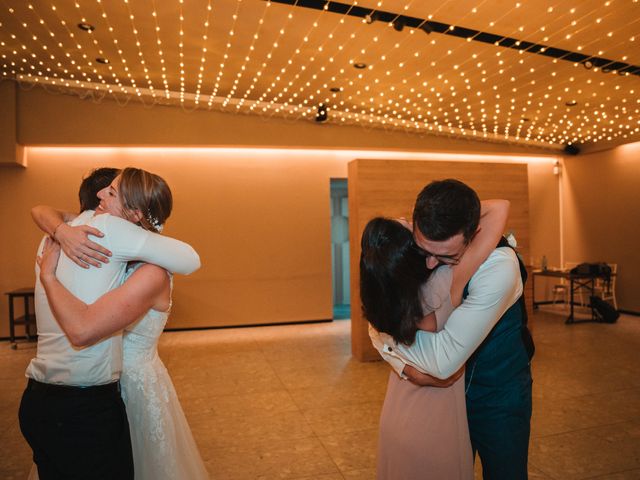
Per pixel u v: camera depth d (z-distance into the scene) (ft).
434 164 17.52
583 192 29.30
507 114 23.36
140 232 4.26
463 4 12.66
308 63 16.90
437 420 4.28
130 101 21.26
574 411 11.50
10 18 13.56
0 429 10.68
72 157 22.03
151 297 4.19
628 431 10.28
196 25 13.93
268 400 12.69
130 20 13.65
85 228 4.10
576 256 29.73
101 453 4.13
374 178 16.71
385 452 4.60
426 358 3.94
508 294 3.90
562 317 25.30
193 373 15.42
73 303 3.81
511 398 4.53
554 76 18.03
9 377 15.14
